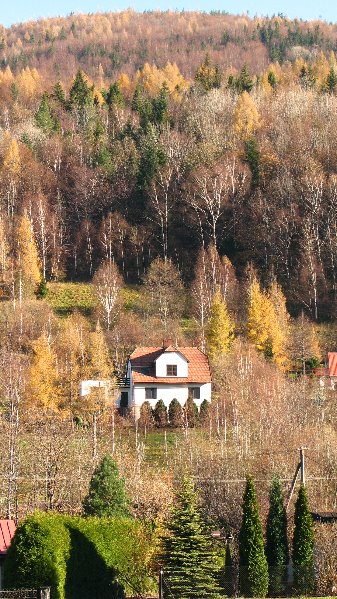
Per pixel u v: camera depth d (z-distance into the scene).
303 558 84.00
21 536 71.44
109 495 88.62
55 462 97.88
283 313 190.00
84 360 157.50
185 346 169.75
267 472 104.12
